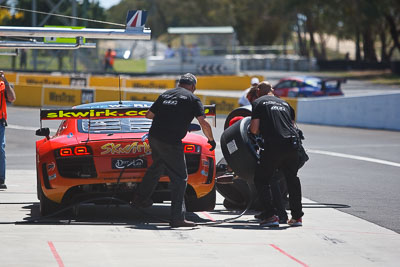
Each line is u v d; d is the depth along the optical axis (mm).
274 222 16250
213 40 112750
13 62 106250
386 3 124812
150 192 15734
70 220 16672
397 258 12984
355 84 102750
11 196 20812
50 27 18141
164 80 83438
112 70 107000
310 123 55562
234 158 17469
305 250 13430
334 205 20578
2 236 13891
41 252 12273
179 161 15445
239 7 192125
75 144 15820
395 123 51219
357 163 32719
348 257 12906
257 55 164500
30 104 65312
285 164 16344
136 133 16719
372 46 147625
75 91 63375
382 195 22891
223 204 20219
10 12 107125
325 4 139125
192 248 13219
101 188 16172
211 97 58219
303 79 71062
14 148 37312
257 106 16109
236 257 12500
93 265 11352
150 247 13156
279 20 179375
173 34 114312
